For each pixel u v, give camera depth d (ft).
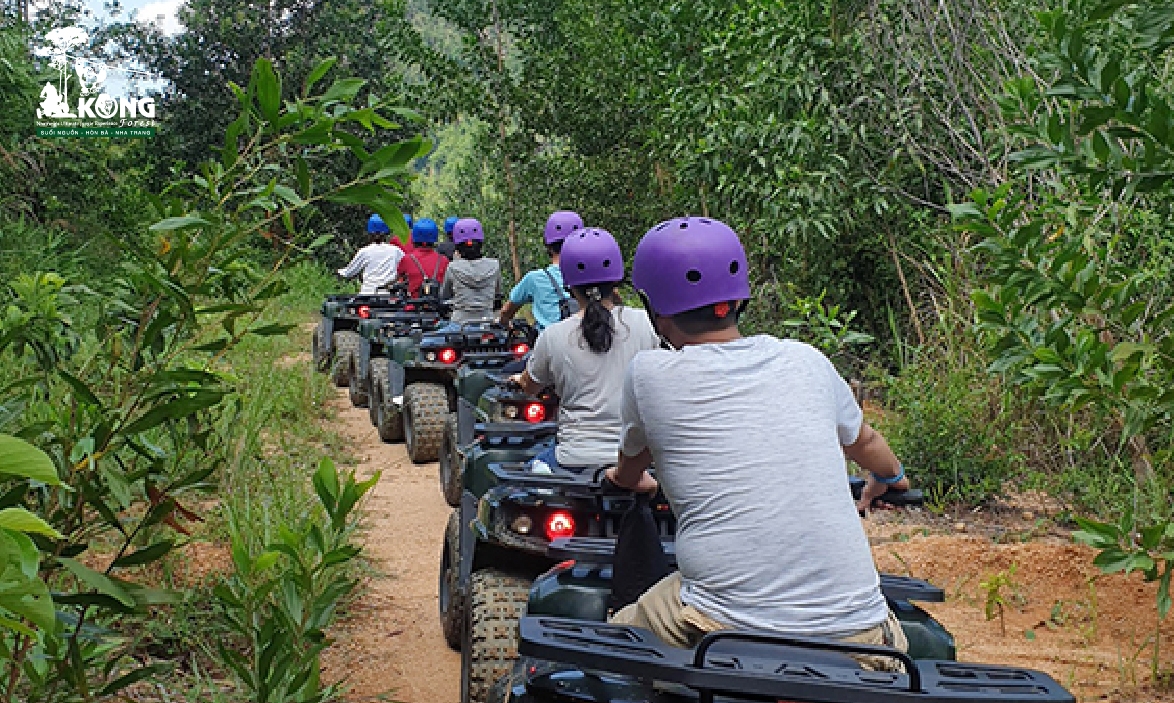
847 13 32.96
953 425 24.56
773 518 8.39
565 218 23.08
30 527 4.81
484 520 14.25
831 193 31.63
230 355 38.45
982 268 27.17
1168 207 19.62
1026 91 16.38
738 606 8.29
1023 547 20.16
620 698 8.16
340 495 9.80
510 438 17.66
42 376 9.47
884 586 10.32
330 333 45.29
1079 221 21.21
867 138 32.58
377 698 15.01
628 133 53.01
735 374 8.96
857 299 36.63
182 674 14.98
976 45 28.94
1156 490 20.20
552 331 15.51
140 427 8.97
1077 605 18.40
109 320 9.29
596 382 15.19
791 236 32.42
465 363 26.25
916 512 24.06
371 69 98.58
